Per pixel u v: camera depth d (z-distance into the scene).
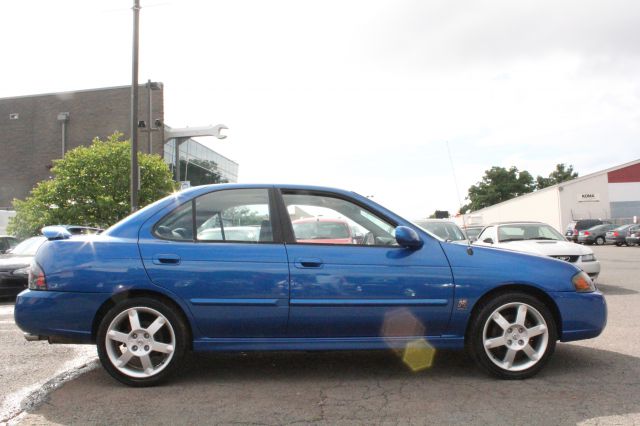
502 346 4.52
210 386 4.36
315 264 4.37
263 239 4.48
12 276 10.68
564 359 5.11
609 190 49.06
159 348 4.32
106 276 4.27
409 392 4.16
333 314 4.33
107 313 4.30
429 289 4.40
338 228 4.65
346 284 4.35
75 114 35.53
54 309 4.26
